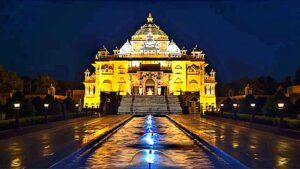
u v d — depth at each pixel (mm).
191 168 19156
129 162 20766
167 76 118688
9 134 31547
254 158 20516
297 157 21094
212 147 25406
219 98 128125
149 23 135750
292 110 42188
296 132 29766
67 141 28828
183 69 123125
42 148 24812
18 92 51500
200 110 93875
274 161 19781
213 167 19422
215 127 43688
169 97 100438
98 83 124438
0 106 48438
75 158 21922
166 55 124562
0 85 89875
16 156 21375
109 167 19391
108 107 92125
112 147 26875
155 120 65438
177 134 37094
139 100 98562
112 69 124375
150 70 116938
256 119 43406
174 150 25328
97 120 60594
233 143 27344
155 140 31438
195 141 30703
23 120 37875
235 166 19562
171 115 82000
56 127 44031
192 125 47281
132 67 120125
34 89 124562
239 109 56062
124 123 54219
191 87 123125
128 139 32219
